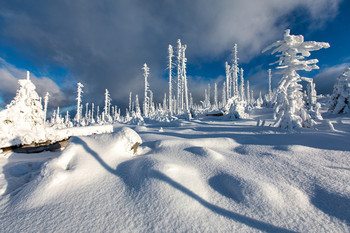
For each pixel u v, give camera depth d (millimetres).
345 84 20203
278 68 9055
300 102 9711
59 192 3543
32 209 3148
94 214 2971
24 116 7863
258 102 39781
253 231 2553
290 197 3223
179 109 31906
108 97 44250
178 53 31875
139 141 5906
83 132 9742
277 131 8023
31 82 8570
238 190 3453
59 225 2746
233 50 34969
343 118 15891
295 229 2543
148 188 3498
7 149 6867
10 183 4207
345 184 3445
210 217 2832
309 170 4137
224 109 25125
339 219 2674
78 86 32812
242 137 7664
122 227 2662
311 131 7434
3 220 2922
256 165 4695
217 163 4836
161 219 2791
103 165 4527
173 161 5059
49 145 8203
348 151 4945
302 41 8797
